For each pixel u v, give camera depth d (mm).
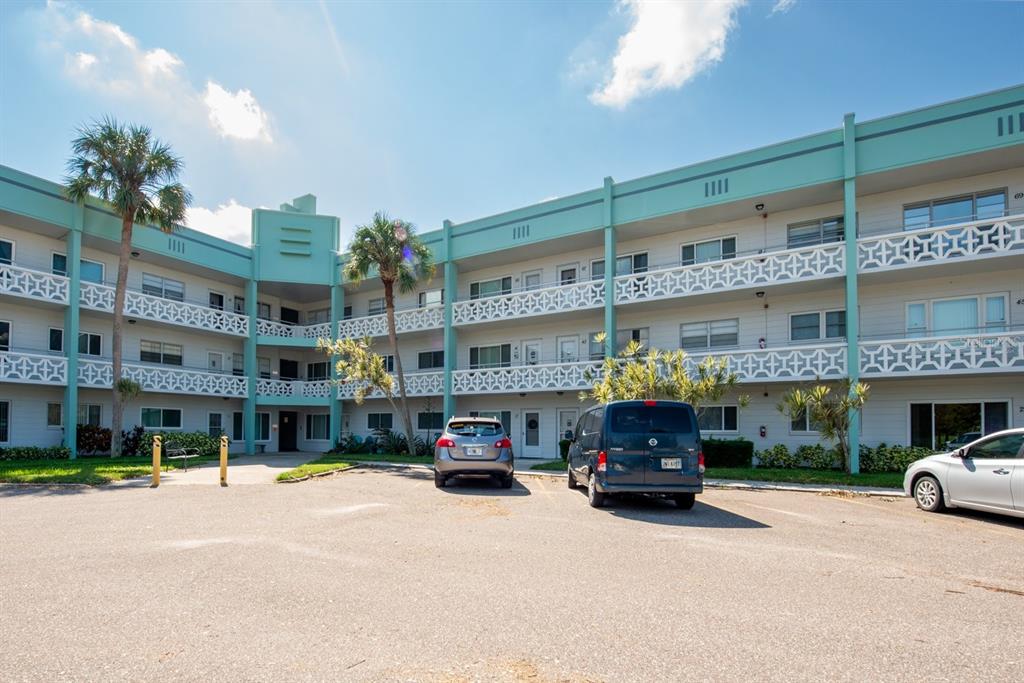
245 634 4668
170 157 23375
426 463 22141
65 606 5328
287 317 34781
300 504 11578
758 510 11203
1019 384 17234
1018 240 16234
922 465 11281
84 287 23422
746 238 21938
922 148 17438
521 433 26719
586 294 23641
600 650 4383
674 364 17062
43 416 23094
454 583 6133
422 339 30750
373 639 4582
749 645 4488
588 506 11555
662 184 21828
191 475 17422
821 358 18719
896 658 4254
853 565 6977
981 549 7898
